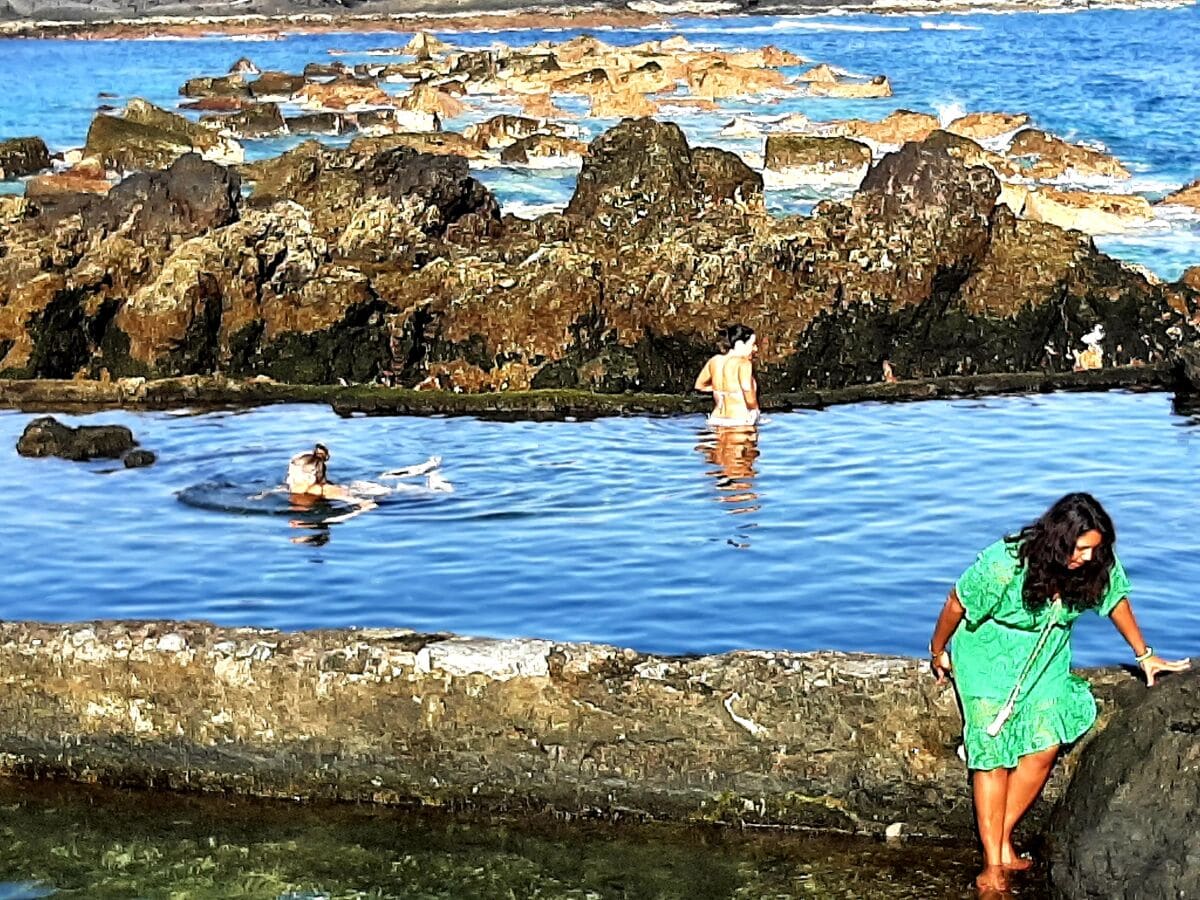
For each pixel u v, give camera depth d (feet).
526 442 50.19
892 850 26.23
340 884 25.88
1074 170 113.80
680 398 54.29
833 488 44.16
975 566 24.06
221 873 26.25
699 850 26.48
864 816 26.48
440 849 26.73
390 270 70.74
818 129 139.03
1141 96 163.12
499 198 108.68
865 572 37.06
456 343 65.98
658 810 27.12
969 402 54.39
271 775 28.22
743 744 26.61
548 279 65.05
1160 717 23.79
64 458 48.16
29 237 72.43
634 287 65.21
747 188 82.58
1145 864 22.74
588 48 199.72
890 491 43.65
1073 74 186.91
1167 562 37.24
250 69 202.39
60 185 110.83
